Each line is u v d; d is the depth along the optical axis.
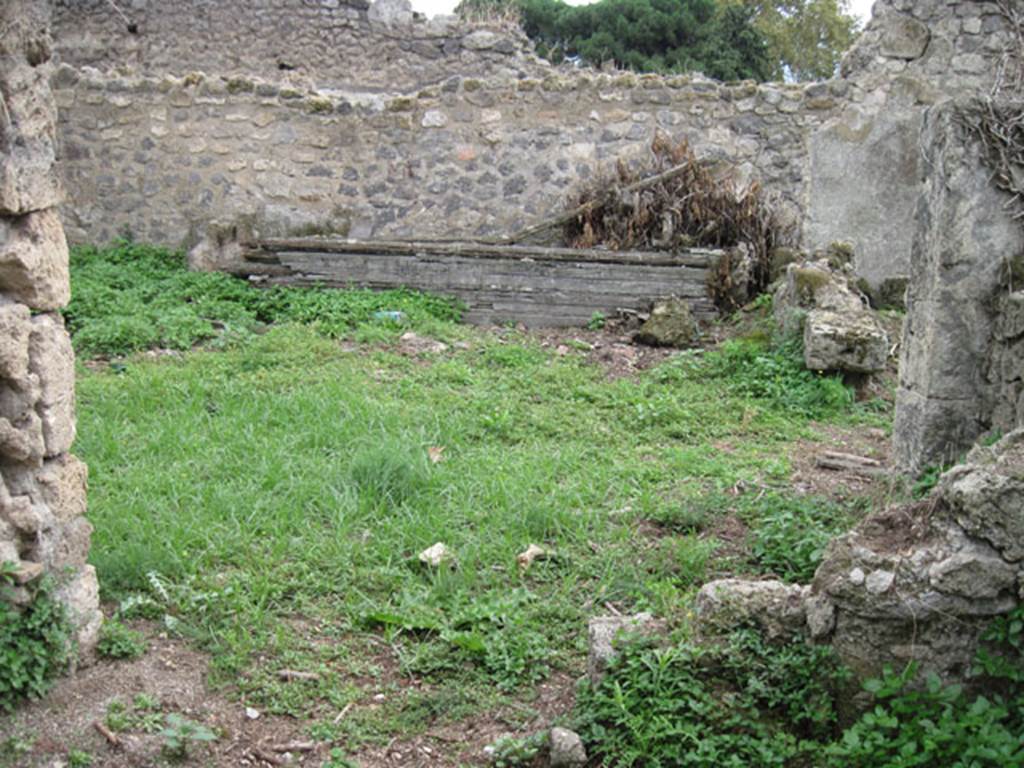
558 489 5.66
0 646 3.41
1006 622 3.29
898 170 11.16
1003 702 3.27
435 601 4.43
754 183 10.66
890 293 10.63
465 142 11.56
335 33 14.66
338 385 7.40
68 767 3.27
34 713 3.46
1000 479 3.26
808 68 24.42
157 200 11.86
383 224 11.70
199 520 4.98
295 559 4.73
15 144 3.52
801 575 4.72
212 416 6.72
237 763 3.43
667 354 9.19
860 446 6.93
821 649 3.46
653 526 5.36
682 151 11.00
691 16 22.75
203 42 14.88
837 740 3.40
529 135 11.48
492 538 5.02
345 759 3.46
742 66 22.08
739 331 9.58
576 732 3.49
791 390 7.90
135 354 8.37
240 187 11.77
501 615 4.26
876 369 7.94
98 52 15.01
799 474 6.27
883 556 3.38
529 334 9.81
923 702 3.28
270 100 11.66
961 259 5.02
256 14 14.69
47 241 3.67
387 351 8.70
